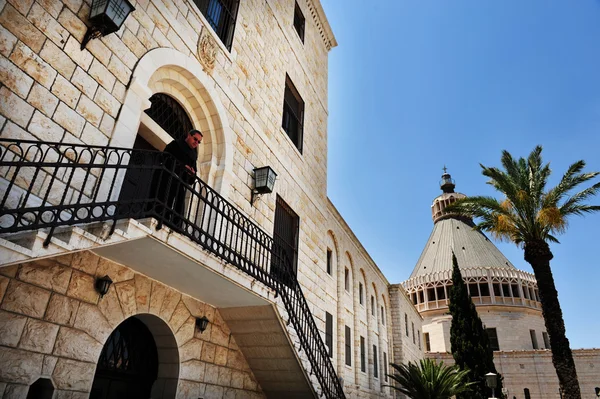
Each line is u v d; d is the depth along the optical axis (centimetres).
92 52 611
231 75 991
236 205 923
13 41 502
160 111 824
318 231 1447
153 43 742
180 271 646
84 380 544
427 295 6000
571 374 1441
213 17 1003
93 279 580
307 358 886
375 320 2519
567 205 1661
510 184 1678
